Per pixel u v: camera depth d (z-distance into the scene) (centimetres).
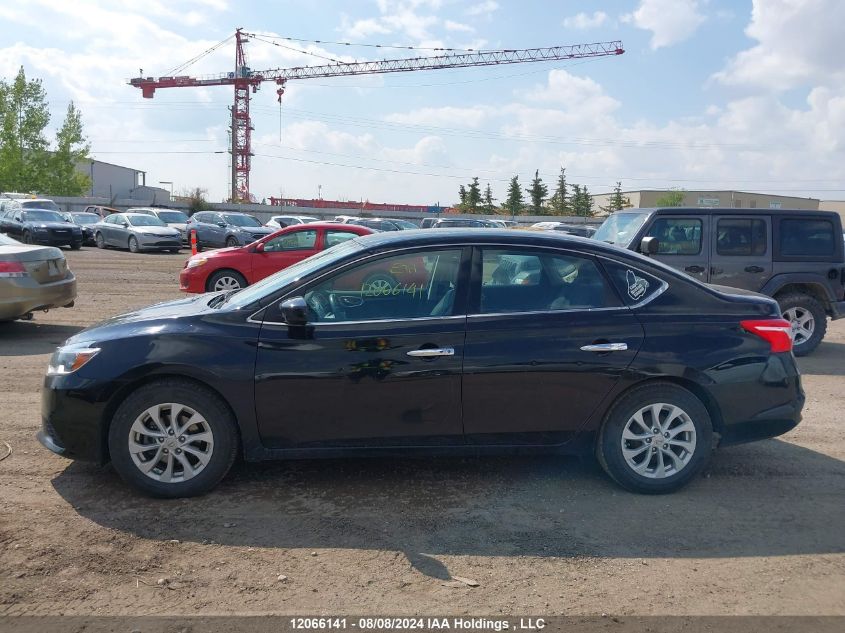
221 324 433
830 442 568
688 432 452
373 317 439
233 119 9744
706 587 344
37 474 470
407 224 3159
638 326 446
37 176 5156
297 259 1228
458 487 462
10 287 879
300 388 428
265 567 356
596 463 509
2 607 317
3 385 693
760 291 909
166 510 419
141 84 9656
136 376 421
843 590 344
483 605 326
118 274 1880
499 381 435
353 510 424
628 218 966
